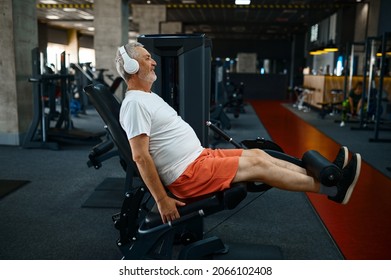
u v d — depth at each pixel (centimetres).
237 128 817
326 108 1088
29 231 284
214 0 1235
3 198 354
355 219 317
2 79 572
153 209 207
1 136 585
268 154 225
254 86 1720
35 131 568
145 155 187
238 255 242
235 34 2233
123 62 198
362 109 801
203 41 264
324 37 1584
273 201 357
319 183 198
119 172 446
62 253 250
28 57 597
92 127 790
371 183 417
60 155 530
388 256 252
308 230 293
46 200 351
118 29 1048
